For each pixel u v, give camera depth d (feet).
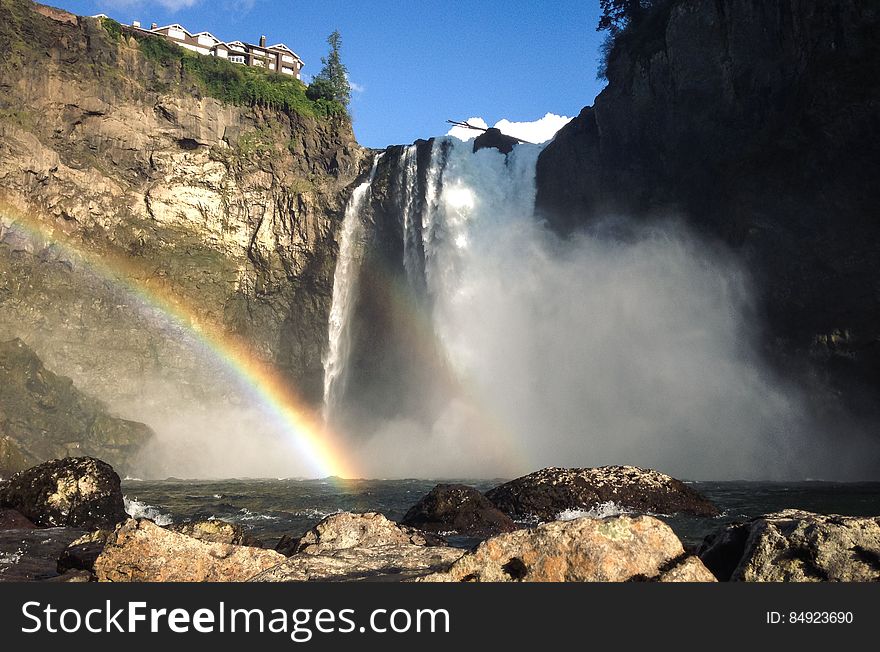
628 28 168.55
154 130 180.34
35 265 157.48
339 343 183.62
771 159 126.31
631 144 154.81
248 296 186.19
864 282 114.93
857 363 115.14
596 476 49.62
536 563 16.83
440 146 178.91
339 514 30.78
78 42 171.01
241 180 187.21
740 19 131.54
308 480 127.24
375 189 184.24
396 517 57.31
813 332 120.78
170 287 176.24
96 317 164.45
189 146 185.06
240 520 53.67
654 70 145.79
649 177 153.07
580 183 163.84
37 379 131.64
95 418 137.28
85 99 169.99
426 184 177.17
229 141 189.16
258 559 22.82
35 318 155.22
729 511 53.21
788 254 123.03
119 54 177.17
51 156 161.17
